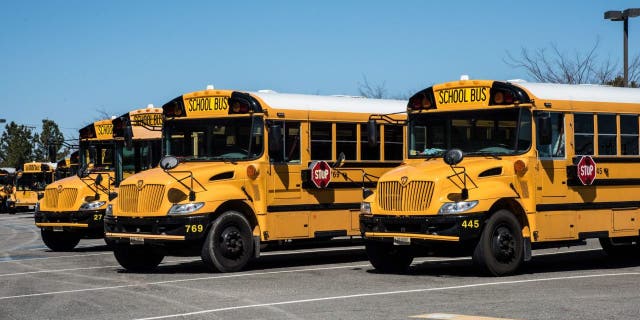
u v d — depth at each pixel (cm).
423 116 1431
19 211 5450
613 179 1447
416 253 1401
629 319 898
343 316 941
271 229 1505
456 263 1593
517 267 1332
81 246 2223
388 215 1342
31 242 2450
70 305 1088
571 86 1446
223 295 1139
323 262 1639
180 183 1434
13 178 5253
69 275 1462
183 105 1576
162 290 1209
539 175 1351
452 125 1398
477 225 1282
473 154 1366
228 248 1434
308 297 1102
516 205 1341
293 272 1430
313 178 1550
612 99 1462
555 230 1372
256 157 1500
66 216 2000
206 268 1538
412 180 1320
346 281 1283
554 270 1448
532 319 903
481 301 1039
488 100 1366
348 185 1616
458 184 1302
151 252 1541
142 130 2022
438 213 1291
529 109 1345
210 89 1574
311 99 1605
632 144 1484
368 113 1659
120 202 1489
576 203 1398
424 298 1072
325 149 1591
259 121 1506
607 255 1731
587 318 905
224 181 1462
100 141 2105
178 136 1577
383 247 1416
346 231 1611
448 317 917
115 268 1584
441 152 1403
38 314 1021
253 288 1210
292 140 1547
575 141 1404
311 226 1559
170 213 1417
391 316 934
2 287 1298
